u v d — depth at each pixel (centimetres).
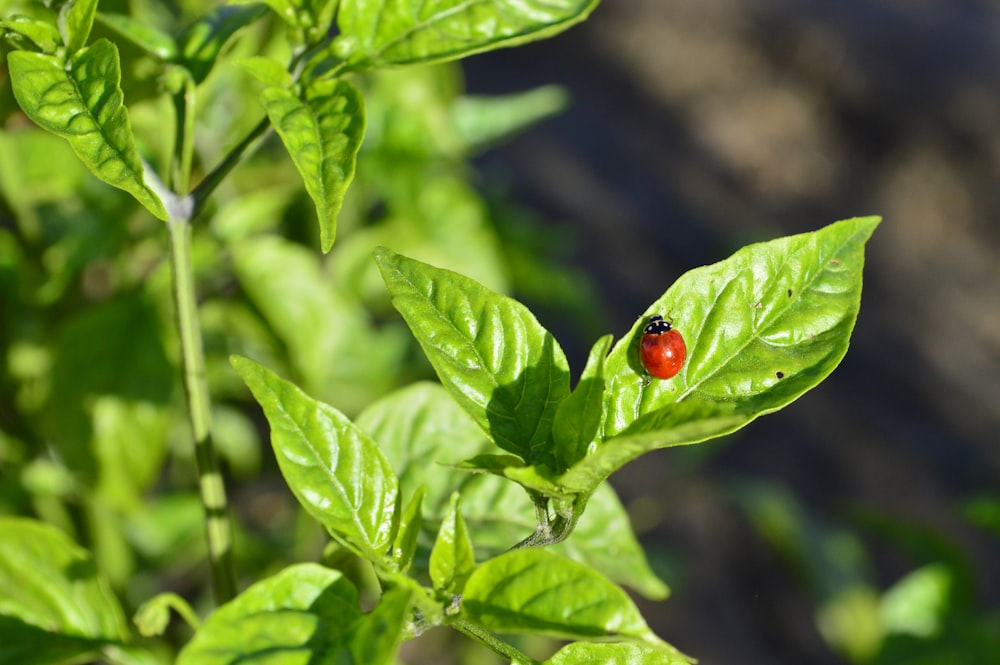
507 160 95
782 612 67
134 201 29
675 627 65
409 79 34
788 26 119
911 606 36
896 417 81
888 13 124
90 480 29
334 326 30
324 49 21
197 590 43
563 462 20
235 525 38
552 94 37
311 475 20
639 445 18
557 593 19
